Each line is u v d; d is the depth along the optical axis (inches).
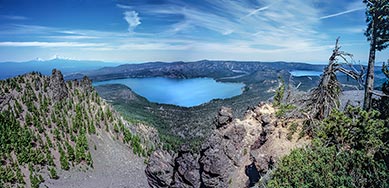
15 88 7819.9
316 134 1200.2
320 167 916.0
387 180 847.1
